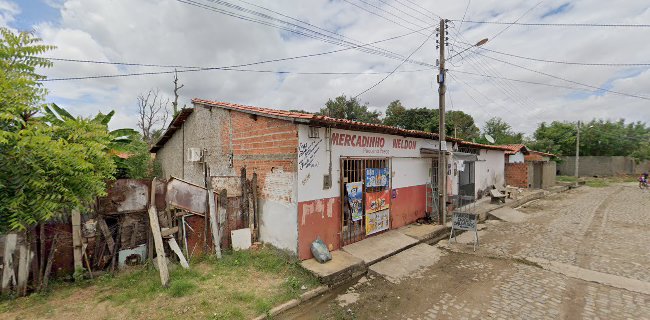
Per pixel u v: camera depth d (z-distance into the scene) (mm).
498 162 18875
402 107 34906
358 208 8195
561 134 36562
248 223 7594
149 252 6289
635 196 18688
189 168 12109
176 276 5781
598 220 11820
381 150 8961
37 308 4688
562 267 6875
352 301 5465
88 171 5051
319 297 5621
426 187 11188
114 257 6012
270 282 5836
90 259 5855
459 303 5332
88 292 5211
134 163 14375
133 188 6293
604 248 8242
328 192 7344
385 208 9180
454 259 7582
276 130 7172
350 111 34688
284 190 6938
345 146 7785
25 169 4273
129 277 5746
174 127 13070
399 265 7090
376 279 6414
